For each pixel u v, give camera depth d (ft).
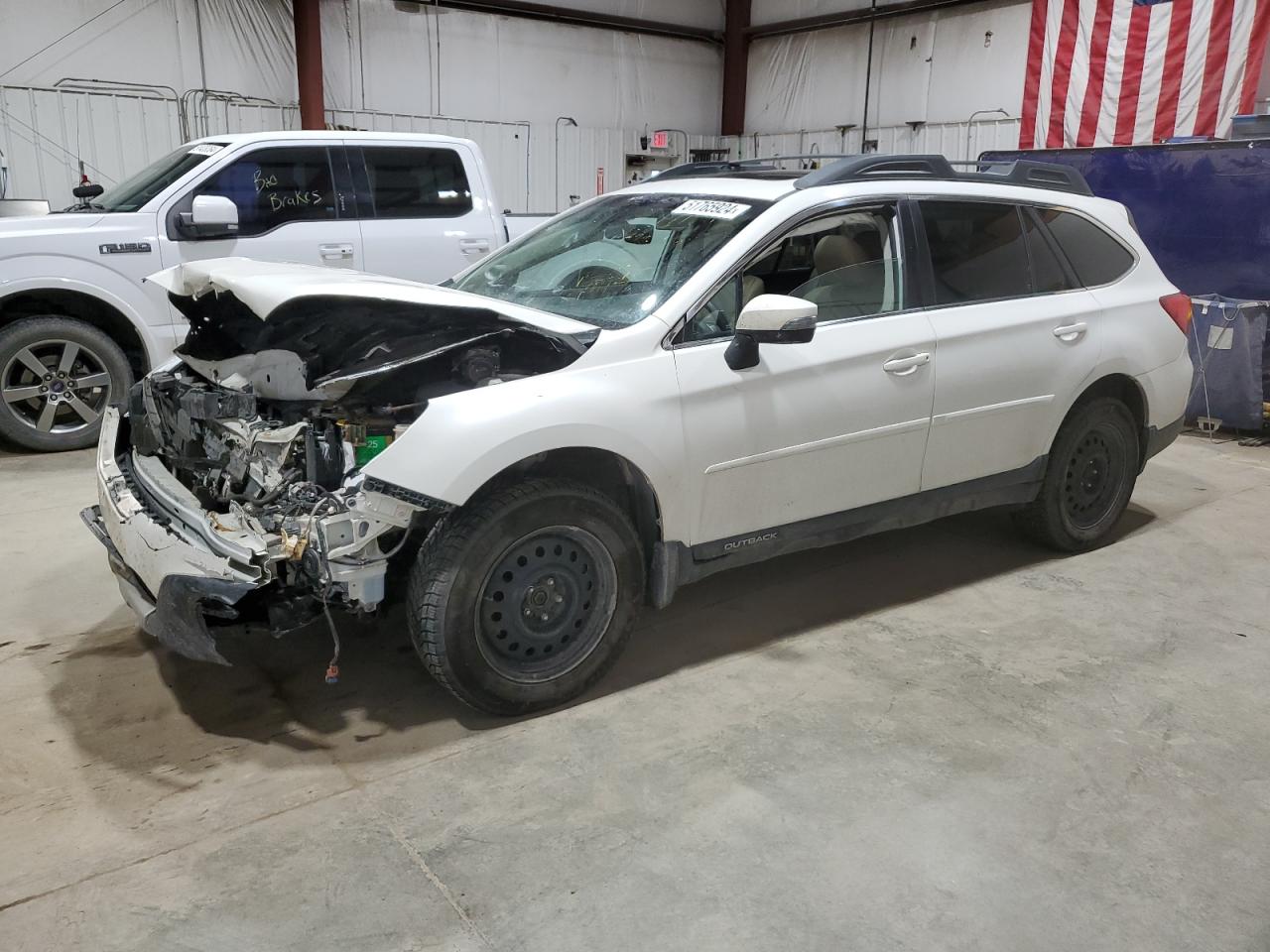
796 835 8.51
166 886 7.75
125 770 9.35
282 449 9.54
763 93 51.37
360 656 11.69
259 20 38.09
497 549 9.59
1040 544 15.42
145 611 9.62
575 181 47.70
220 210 19.62
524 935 7.29
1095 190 26.35
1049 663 11.82
